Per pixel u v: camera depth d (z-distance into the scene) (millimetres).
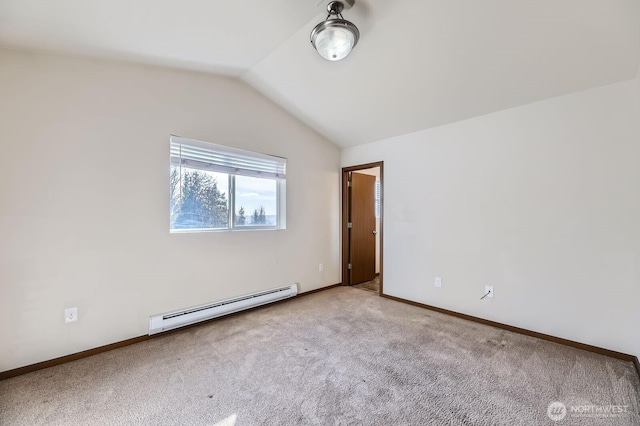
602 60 1977
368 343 2402
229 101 3025
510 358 2139
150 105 2490
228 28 2035
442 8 1842
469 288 2955
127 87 2365
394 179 3652
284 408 1597
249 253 3230
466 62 2244
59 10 1559
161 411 1571
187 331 2652
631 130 2074
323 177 4129
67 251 2098
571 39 1874
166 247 2594
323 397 1692
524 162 2582
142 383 1828
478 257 2889
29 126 1948
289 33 2199
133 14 1700
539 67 2154
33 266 1970
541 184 2490
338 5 1839
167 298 2604
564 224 2375
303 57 2529
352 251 4477
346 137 3963
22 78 1927
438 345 2361
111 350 2279
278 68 2770
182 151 2697
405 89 2719
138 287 2434
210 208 2963
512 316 2658
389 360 2117
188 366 2035
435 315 3096
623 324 2117
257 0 1755
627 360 2088
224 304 2945
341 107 3260
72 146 2111
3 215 1865
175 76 2641
